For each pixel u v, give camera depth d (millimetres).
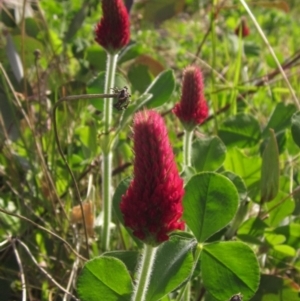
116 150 507
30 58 539
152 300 294
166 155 263
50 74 533
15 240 366
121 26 391
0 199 430
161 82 421
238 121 461
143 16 639
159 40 873
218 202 322
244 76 626
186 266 297
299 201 411
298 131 383
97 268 296
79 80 528
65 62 584
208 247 322
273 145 379
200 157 412
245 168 428
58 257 397
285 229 384
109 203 400
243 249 318
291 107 463
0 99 466
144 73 523
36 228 417
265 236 385
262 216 409
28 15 581
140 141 263
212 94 546
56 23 700
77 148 491
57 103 338
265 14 1144
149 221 264
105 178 397
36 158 461
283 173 485
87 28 753
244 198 380
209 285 321
